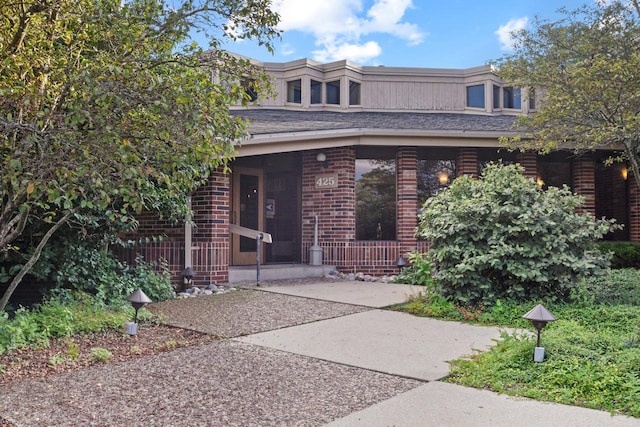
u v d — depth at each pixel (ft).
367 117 46.62
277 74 52.06
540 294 24.12
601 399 12.21
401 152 39.96
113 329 19.77
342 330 20.51
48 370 14.89
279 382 14.12
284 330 20.45
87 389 13.35
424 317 23.12
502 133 38.65
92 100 14.70
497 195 25.41
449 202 26.23
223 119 16.08
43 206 17.28
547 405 12.26
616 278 28.60
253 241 40.27
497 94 53.98
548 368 14.19
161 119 15.21
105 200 13.87
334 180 39.11
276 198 41.98
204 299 27.20
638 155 38.04
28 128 13.88
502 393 13.15
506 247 23.43
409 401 12.66
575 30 35.60
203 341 18.67
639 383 12.48
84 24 16.24
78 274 24.77
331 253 39.04
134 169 13.69
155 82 14.82
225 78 17.26
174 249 30.86
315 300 27.17
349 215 38.96
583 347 15.75
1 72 15.53
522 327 20.58
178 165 16.98
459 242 24.61
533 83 37.50
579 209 42.24
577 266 22.91
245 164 40.19
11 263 24.80
